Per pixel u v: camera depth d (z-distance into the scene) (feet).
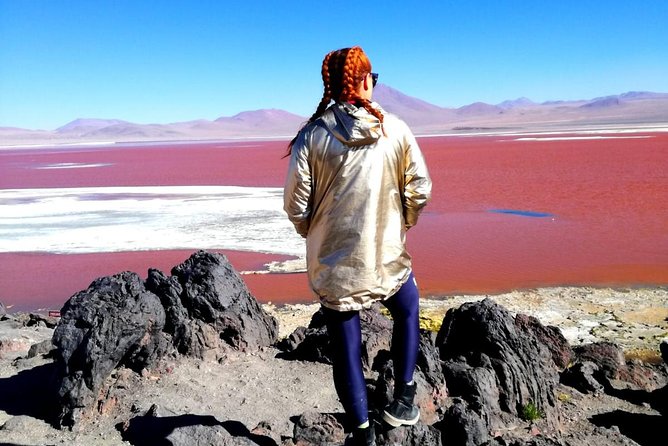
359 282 9.83
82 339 15.26
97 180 130.62
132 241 57.26
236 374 17.42
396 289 10.25
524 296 35.65
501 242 52.03
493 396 15.89
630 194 78.84
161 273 19.57
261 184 107.14
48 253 53.42
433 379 15.58
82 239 59.16
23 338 21.49
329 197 9.70
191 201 84.12
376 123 9.45
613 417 17.08
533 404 16.19
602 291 36.52
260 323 20.22
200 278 19.71
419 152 10.02
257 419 14.82
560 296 35.58
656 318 31.01
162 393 15.64
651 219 60.44
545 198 78.28
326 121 9.55
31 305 38.55
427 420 14.69
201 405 15.28
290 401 15.89
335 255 9.85
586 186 88.99
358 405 10.36
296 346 19.81
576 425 16.43
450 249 49.70
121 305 15.97
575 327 29.76
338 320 10.28
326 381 17.22
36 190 110.01
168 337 17.81
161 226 64.44
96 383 14.92
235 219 66.90
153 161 213.05
